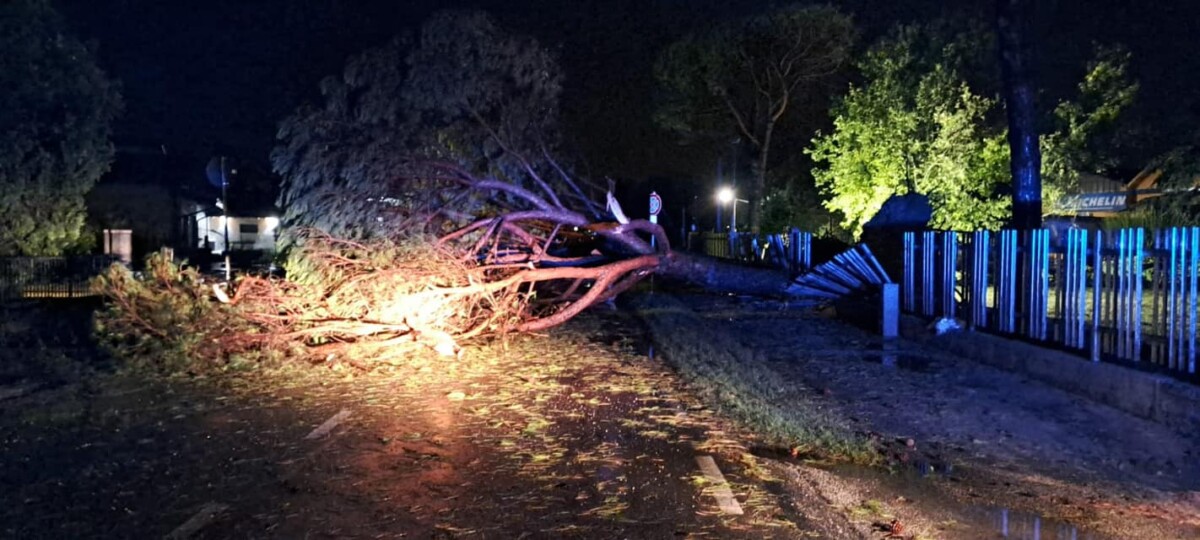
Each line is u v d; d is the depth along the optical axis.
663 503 6.13
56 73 25.81
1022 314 11.41
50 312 19.61
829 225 40.34
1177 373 8.56
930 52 28.94
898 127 28.69
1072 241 10.29
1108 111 26.70
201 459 7.22
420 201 15.22
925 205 20.59
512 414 8.93
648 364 11.95
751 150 41.25
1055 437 7.99
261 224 47.94
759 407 8.92
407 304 12.52
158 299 12.09
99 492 6.34
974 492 6.50
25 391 10.05
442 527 5.66
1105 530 5.72
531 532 5.57
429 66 15.36
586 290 18.53
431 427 8.37
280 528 5.63
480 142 16.19
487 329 14.13
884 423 8.61
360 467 7.01
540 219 16.70
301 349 11.90
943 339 12.89
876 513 5.99
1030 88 14.66
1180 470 7.01
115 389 10.23
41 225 26.12
